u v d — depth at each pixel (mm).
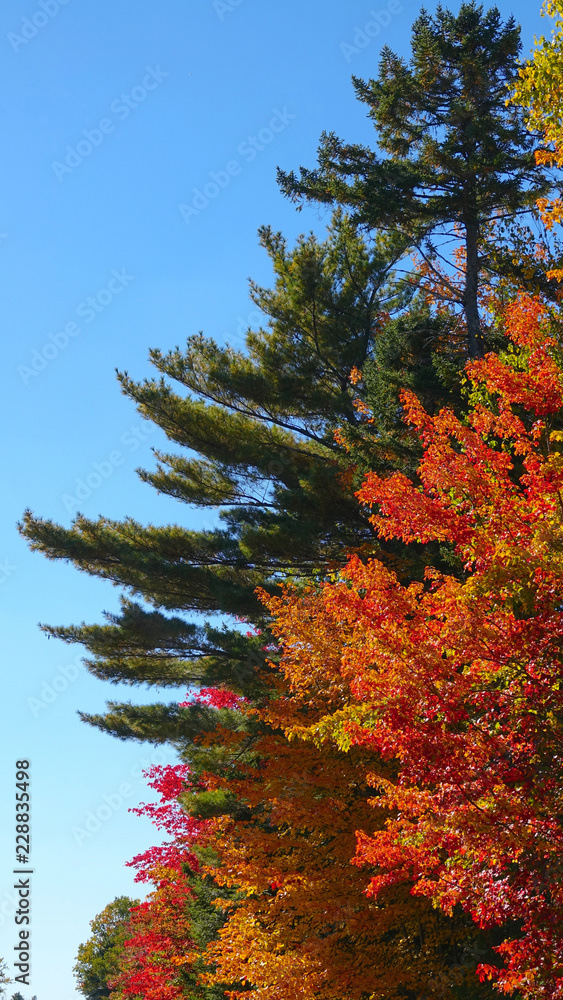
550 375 8977
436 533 8547
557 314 11469
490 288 21156
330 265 23812
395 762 12992
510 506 8250
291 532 19656
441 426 8828
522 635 7805
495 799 7480
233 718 19828
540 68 10289
